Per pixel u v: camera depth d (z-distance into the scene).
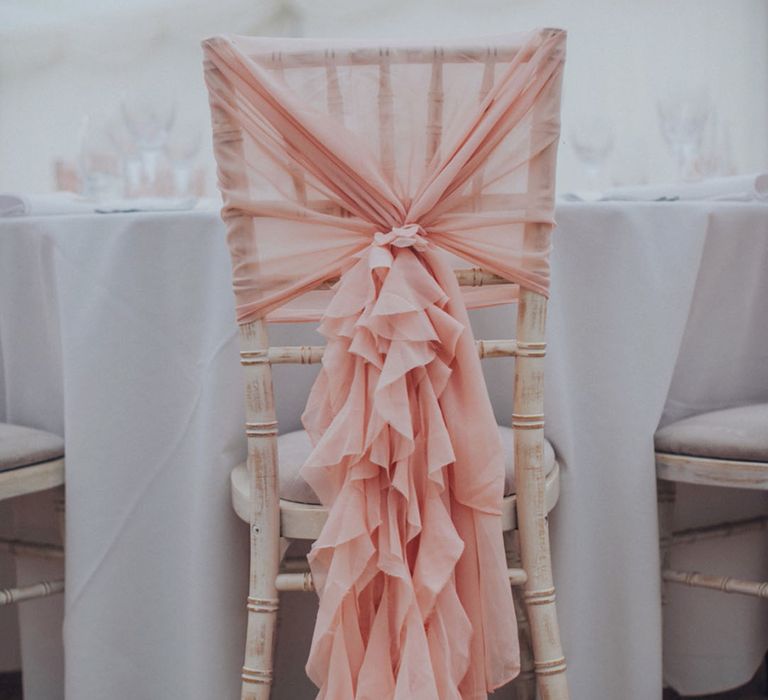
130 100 2.10
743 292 1.81
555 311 1.62
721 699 2.01
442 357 1.32
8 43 3.76
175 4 3.56
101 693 1.65
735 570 1.95
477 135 1.28
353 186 1.30
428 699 1.22
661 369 1.66
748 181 1.88
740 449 1.58
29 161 3.83
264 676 1.35
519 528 1.38
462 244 1.33
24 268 1.74
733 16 3.22
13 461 1.60
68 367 1.64
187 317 1.59
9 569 2.07
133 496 1.63
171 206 1.76
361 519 1.27
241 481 1.50
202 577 1.58
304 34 3.47
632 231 1.63
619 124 3.24
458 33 3.30
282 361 1.36
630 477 1.65
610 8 3.22
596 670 1.67
